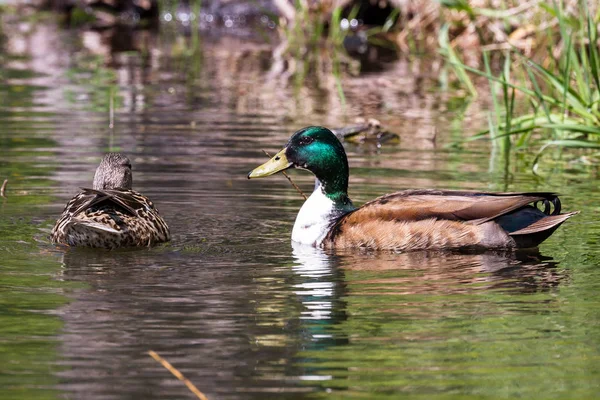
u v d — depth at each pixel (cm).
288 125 2075
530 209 1238
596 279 1088
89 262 1138
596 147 1720
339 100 2419
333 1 3612
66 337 887
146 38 3528
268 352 856
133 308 969
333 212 1294
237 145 1873
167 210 1417
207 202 1474
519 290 1045
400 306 988
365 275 1104
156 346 868
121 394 770
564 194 1523
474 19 2755
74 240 1202
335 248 1247
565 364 834
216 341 882
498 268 1138
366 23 3697
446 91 2580
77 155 1762
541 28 2758
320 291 1035
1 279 1062
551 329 920
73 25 3819
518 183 1598
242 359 840
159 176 1627
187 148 1845
